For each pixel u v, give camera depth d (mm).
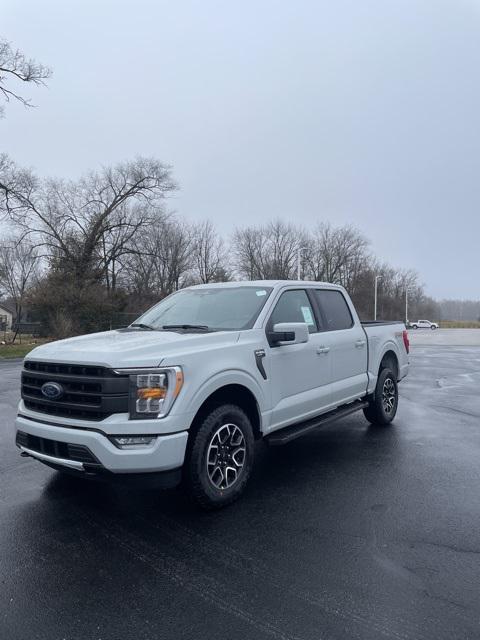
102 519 4020
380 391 7027
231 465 4297
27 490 4672
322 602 2852
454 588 2996
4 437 6738
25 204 33469
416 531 3785
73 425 3801
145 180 44344
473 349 27016
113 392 3682
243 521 3973
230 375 4227
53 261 39375
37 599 2904
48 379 4031
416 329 87938
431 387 11477
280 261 77000
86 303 32438
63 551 3482
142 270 54188
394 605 2820
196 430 4020
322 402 5547
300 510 4191
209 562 3320
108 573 3184
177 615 2742
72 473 3928
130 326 5453
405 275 100625
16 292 51031
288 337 4766
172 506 4285
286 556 3395
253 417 4676
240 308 5094
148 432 3654
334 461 5594
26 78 25078
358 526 3877
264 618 2709
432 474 5121
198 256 66875
